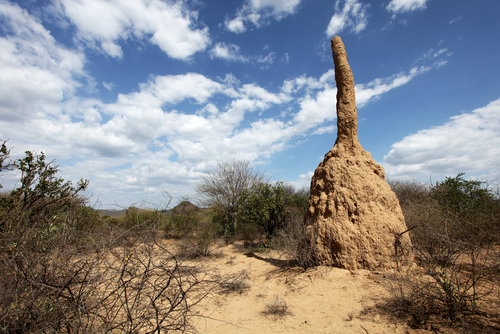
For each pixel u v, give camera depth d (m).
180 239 12.32
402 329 3.73
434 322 3.77
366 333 3.79
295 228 8.95
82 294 2.65
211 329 4.37
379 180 7.70
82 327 2.61
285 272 7.50
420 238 5.29
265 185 13.55
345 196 7.34
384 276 5.92
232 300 5.68
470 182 11.77
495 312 3.74
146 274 2.89
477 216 5.55
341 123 8.39
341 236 6.88
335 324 4.22
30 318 2.64
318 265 7.15
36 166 5.22
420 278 4.76
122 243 3.00
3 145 4.81
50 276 2.92
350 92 8.39
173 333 3.35
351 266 6.59
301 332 4.11
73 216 4.40
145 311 2.82
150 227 3.30
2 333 2.44
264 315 4.85
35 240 3.53
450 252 4.10
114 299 2.87
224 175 17.72
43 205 4.96
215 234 13.88
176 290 3.25
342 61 8.49
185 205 15.96
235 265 9.16
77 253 3.18
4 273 2.65
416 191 15.70
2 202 4.72
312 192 8.71
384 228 6.70
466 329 3.43
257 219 12.84
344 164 7.91
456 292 3.82
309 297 5.52
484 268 3.79
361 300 4.97
